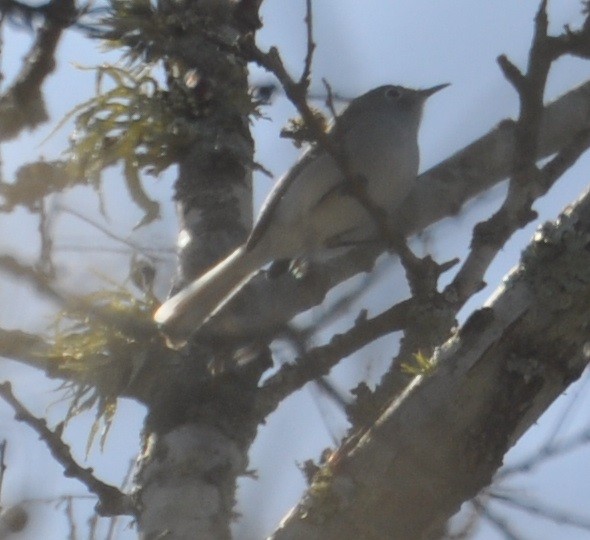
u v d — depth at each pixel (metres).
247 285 9.17
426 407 6.05
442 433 6.01
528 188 6.82
